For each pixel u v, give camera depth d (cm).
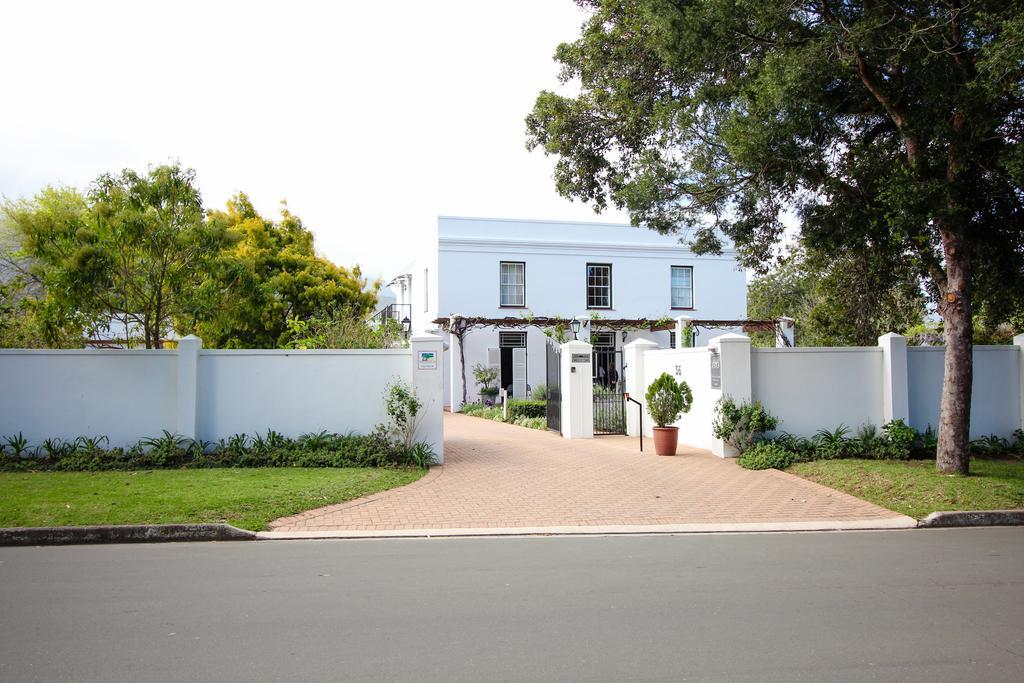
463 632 511
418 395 1283
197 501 922
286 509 928
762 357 1402
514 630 515
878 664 453
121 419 1260
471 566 705
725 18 1098
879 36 1028
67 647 480
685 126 1202
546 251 2920
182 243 1272
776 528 905
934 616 550
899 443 1316
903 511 979
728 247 3069
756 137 1097
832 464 1227
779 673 438
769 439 1376
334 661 456
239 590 616
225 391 1288
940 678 432
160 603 577
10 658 460
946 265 1169
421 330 3181
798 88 1067
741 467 1285
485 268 2867
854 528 913
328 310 2481
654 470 1259
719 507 1004
